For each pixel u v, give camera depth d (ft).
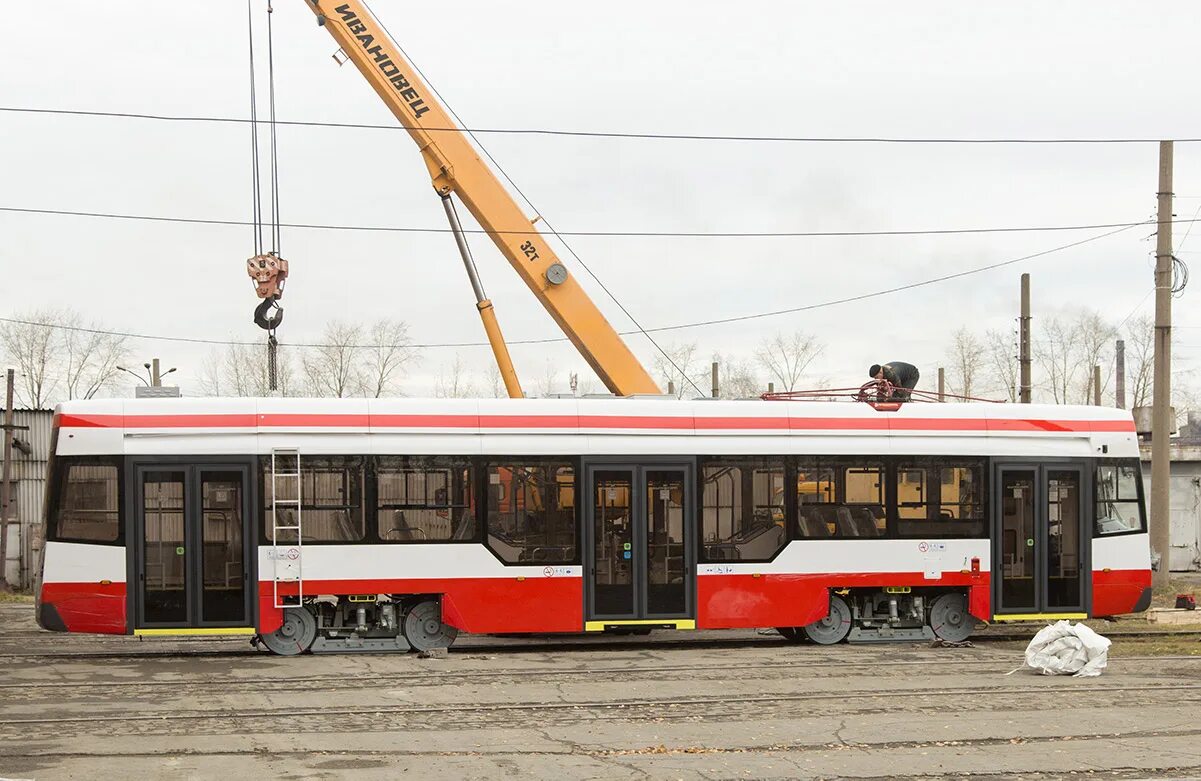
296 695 47.42
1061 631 54.39
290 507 59.36
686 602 62.13
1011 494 65.77
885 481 64.49
